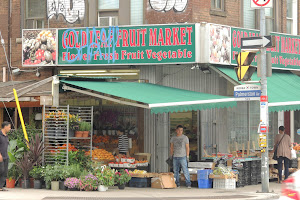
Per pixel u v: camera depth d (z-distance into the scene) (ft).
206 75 75.87
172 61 71.05
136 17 74.38
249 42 59.57
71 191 57.93
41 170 59.88
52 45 73.77
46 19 77.05
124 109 73.72
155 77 73.41
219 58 71.87
